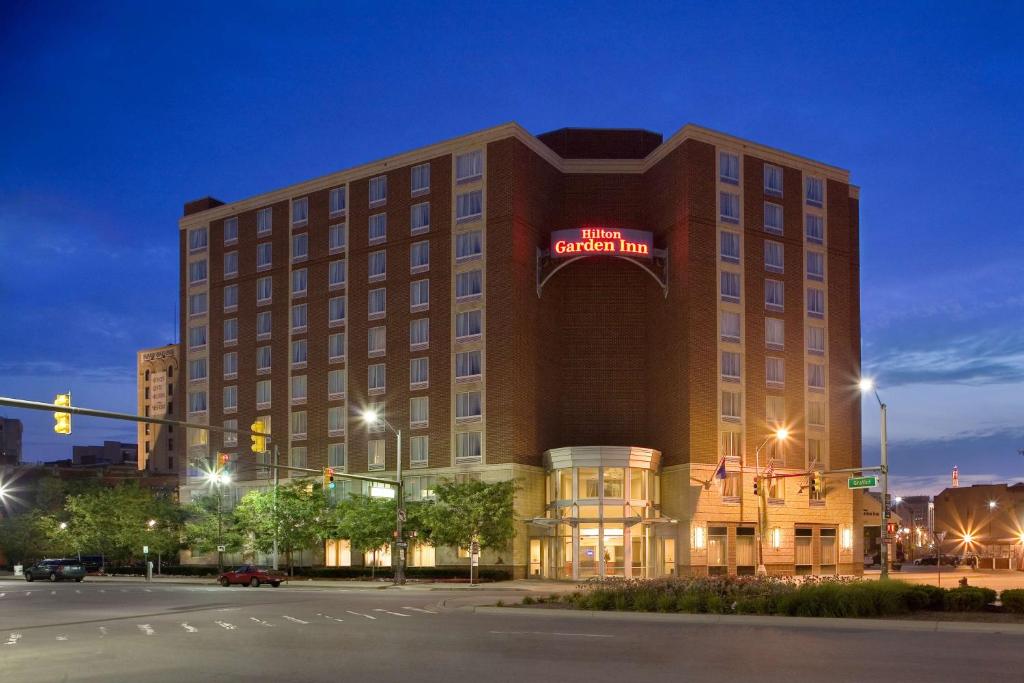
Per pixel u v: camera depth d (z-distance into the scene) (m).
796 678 16.61
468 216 73.12
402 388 75.25
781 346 74.62
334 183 81.88
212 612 35.06
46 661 20.44
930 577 69.31
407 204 77.00
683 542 68.50
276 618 31.67
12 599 45.72
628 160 77.25
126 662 20.05
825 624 26.64
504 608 33.66
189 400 89.00
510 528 64.81
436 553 71.12
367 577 71.31
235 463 84.38
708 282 71.38
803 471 73.88
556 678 16.86
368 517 66.94
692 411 69.25
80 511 85.81
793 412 74.44
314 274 82.12
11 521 99.62
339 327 79.81
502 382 69.62
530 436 70.75
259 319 85.25
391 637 24.39
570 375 75.31
